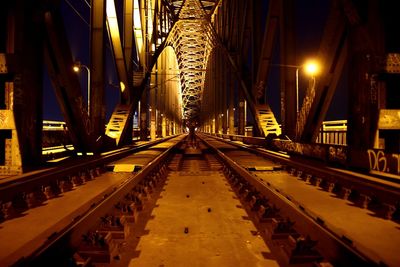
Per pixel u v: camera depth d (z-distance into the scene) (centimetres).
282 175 854
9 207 465
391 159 569
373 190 524
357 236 381
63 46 777
